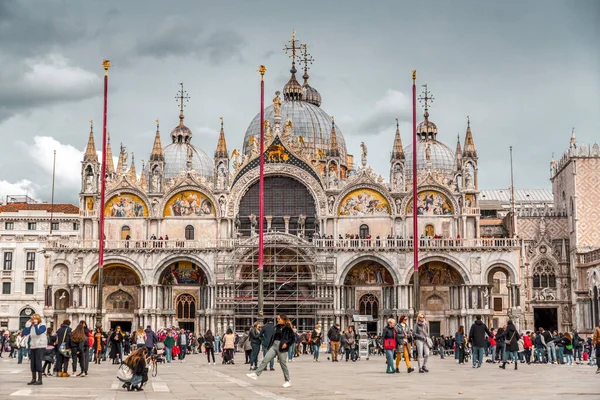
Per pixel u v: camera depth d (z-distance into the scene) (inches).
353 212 4635.8
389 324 2078.0
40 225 5831.7
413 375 1991.9
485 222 5816.9
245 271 4564.5
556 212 5339.6
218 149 4709.6
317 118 5590.6
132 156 5019.7
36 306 5718.5
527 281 5187.0
